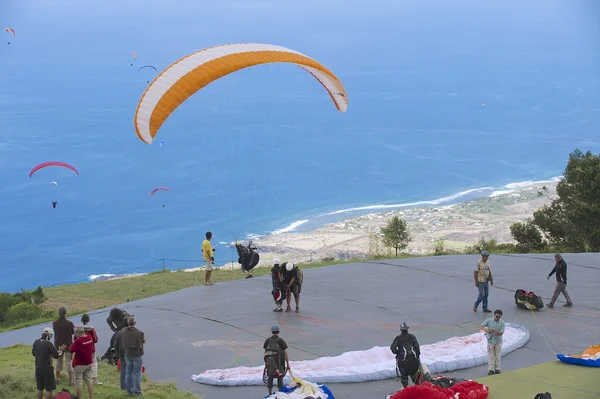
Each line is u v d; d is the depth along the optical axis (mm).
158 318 20281
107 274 133875
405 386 13258
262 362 16188
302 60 21328
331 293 22953
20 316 26359
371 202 172000
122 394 12844
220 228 133625
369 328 18953
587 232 41031
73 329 13344
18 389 12625
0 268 143750
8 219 189750
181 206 190625
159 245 155750
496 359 15000
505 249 42656
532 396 12820
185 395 13805
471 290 23281
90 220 185250
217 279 32781
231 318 19969
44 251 156875
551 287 23500
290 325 19188
